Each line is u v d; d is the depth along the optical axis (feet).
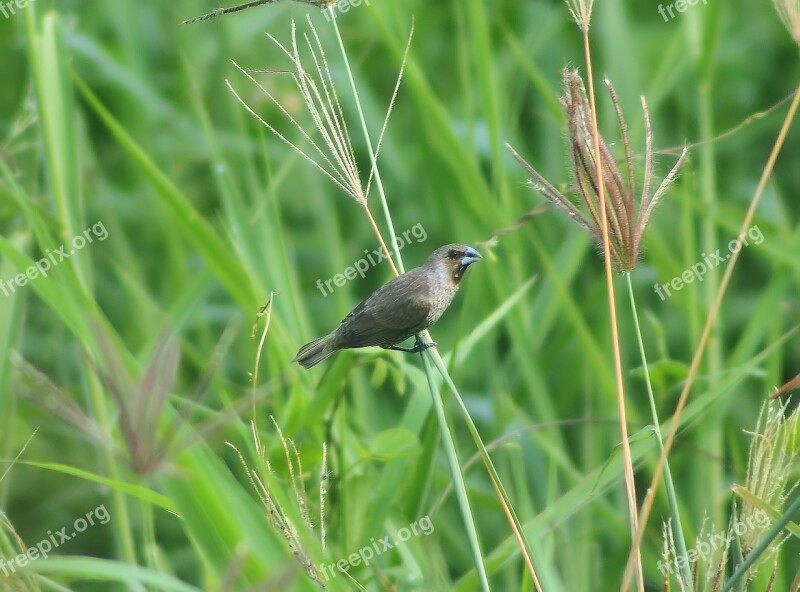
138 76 45.39
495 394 35.68
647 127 21.66
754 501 21.21
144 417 15.80
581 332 33.96
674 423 21.27
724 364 37.58
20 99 44.01
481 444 23.12
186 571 33.55
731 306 43.19
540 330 37.42
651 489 20.66
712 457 31.94
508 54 47.26
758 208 45.85
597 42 48.67
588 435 34.04
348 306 39.68
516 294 32.14
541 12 49.75
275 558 20.04
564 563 30.35
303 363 28.91
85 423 15.81
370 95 45.68
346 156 24.73
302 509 21.83
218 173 34.55
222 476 20.10
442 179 38.99
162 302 42.04
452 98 49.14
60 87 31.24
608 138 40.22
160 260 43.88
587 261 43.62
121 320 40.47
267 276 33.47
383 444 28.50
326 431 29.99
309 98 24.13
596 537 32.37
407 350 28.17
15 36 44.80
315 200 43.42
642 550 31.45
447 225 39.91
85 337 22.35
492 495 32.42
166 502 23.22
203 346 37.55
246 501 20.24
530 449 34.94
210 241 31.14
